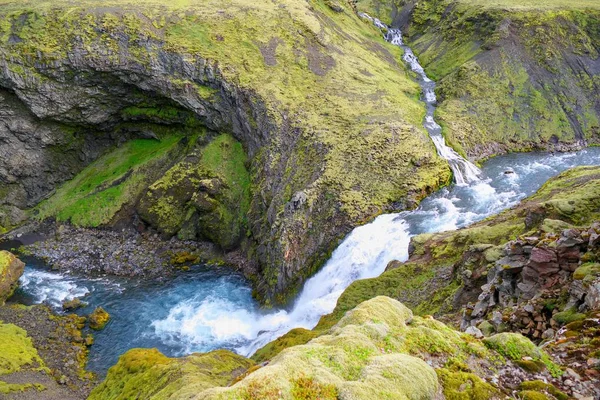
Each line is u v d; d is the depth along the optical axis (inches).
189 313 2117.4
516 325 791.7
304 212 2181.3
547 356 614.2
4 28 2994.6
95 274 2485.2
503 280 964.0
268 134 2731.3
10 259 2326.5
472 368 589.9
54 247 2743.6
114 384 1244.5
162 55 3034.0
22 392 1518.2
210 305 2176.4
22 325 1994.3
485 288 1010.1
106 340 1942.7
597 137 3048.7
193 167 2876.5
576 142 3016.7
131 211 2908.5
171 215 2751.0
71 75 2960.1
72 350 1860.2
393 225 2009.1
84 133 3248.0
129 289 2332.7
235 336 1946.4
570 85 3280.0
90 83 3009.4
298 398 495.2
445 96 3393.2
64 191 3169.3
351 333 606.5
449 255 1512.1
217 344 1892.2
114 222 2871.6
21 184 3159.5
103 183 3088.1
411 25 4864.7
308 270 2098.9
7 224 3021.7
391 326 647.1
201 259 2598.4
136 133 3334.2
